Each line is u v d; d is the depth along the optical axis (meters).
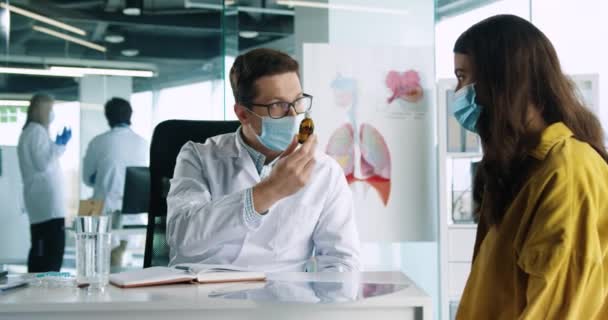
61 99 4.74
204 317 1.44
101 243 1.62
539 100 1.52
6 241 4.62
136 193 4.72
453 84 3.89
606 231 1.39
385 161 4.06
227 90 4.77
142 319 1.44
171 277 1.66
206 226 1.85
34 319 1.42
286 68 2.06
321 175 2.21
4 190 4.64
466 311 1.60
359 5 4.50
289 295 1.50
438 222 3.97
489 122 1.55
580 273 1.34
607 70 4.17
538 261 1.35
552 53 1.54
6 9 4.73
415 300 1.46
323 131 4.02
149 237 2.30
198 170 2.24
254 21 4.69
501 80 1.51
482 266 1.57
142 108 4.82
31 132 4.69
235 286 1.62
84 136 4.75
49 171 4.67
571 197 1.38
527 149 1.49
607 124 3.99
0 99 4.68
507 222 1.49
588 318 1.35
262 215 1.83
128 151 4.76
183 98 4.86
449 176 4.02
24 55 4.74
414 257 4.26
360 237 4.02
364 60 4.08
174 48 4.86
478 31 1.57
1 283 1.67
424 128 4.10
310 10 4.59
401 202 4.06
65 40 4.79
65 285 1.67
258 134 2.09
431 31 4.43
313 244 2.22
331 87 4.04
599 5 4.20
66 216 4.68
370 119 4.07
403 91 4.09
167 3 4.99
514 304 1.47
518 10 4.34
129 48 4.84
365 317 1.46
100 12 4.82
